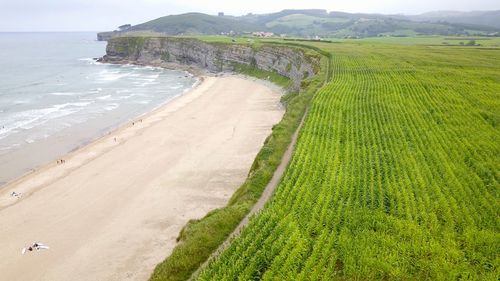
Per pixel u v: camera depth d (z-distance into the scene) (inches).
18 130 3196.4
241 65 6363.2
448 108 2194.9
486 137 1739.7
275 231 1089.4
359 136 1841.8
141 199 1889.8
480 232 1042.7
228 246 1086.4
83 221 1722.4
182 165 2284.7
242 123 3134.8
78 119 3553.2
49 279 1364.4
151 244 1528.1
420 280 906.7
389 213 1194.0
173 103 4074.8
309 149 1664.6
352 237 1064.8
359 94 2561.5
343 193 1286.9
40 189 2065.7
